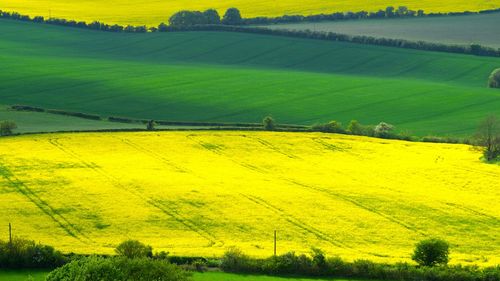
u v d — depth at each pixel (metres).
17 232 117.38
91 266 87.38
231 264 103.69
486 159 163.12
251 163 158.75
